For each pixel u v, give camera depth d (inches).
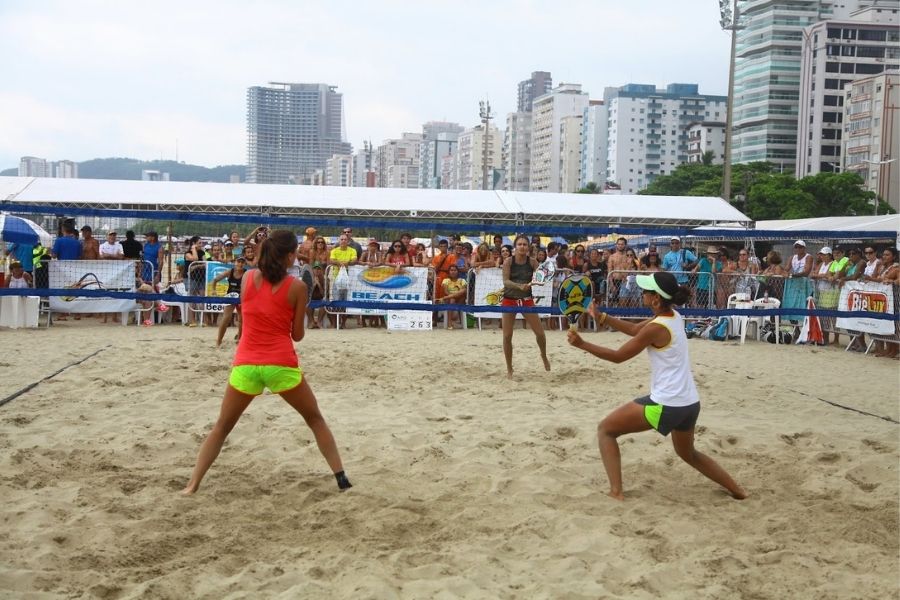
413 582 152.6
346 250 597.3
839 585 157.8
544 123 7214.6
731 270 628.1
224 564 159.5
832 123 4633.4
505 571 159.8
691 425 202.1
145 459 228.8
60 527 172.9
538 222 788.6
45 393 309.6
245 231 880.9
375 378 363.3
